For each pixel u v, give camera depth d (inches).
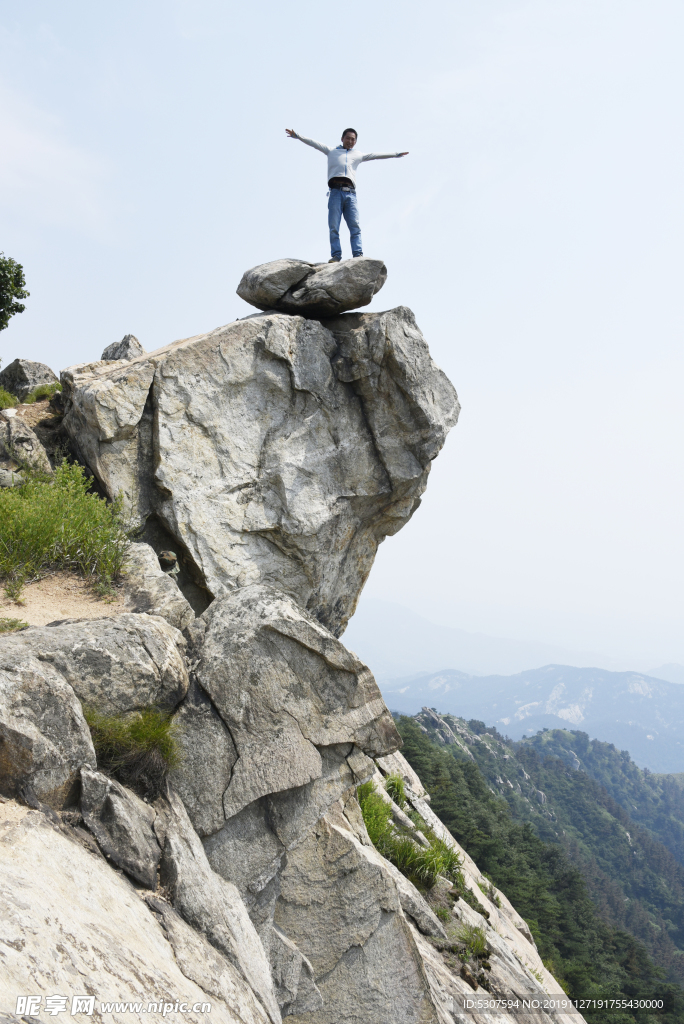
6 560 275.3
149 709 177.3
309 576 406.6
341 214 475.2
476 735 6830.7
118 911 129.8
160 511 364.5
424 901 364.5
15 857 116.2
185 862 159.9
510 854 2465.6
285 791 192.5
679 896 5374.0
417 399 413.4
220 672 187.9
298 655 197.0
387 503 444.1
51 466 392.5
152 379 363.3
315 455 404.8
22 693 141.9
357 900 219.1
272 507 389.4
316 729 198.1
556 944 1913.1
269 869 188.2
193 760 179.5
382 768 634.2
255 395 390.0
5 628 216.5
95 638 175.2
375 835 400.8
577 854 5049.2
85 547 295.7
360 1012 216.5
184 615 270.4
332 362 414.6
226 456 379.2
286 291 421.1
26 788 137.4
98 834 146.3
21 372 660.1
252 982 154.2
